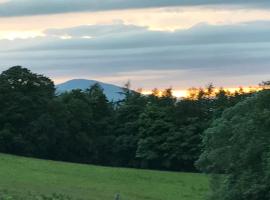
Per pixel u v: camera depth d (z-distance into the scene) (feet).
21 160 229.04
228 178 102.83
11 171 185.47
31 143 320.29
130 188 168.04
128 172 212.84
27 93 329.93
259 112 102.78
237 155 102.73
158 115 323.78
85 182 174.50
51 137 325.42
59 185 155.63
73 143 339.16
